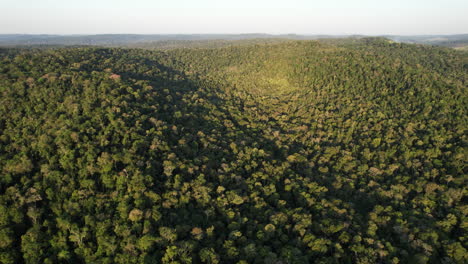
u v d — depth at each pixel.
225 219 75.94
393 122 123.38
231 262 63.59
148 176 78.00
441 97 131.25
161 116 112.56
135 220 68.69
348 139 120.69
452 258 63.91
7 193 72.25
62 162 80.81
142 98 118.12
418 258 63.12
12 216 68.25
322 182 96.12
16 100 98.94
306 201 84.44
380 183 96.25
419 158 103.69
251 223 73.62
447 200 81.38
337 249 66.12
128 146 89.50
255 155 105.12
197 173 87.94
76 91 108.44
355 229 73.38
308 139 125.38
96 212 71.94
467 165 92.38
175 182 81.19
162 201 76.06
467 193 82.88
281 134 126.75
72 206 71.94
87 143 85.06
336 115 137.38
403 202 83.31
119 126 94.44
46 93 103.69
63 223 67.31
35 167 81.62
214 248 66.38
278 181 94.88
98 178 80.88
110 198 75.31
